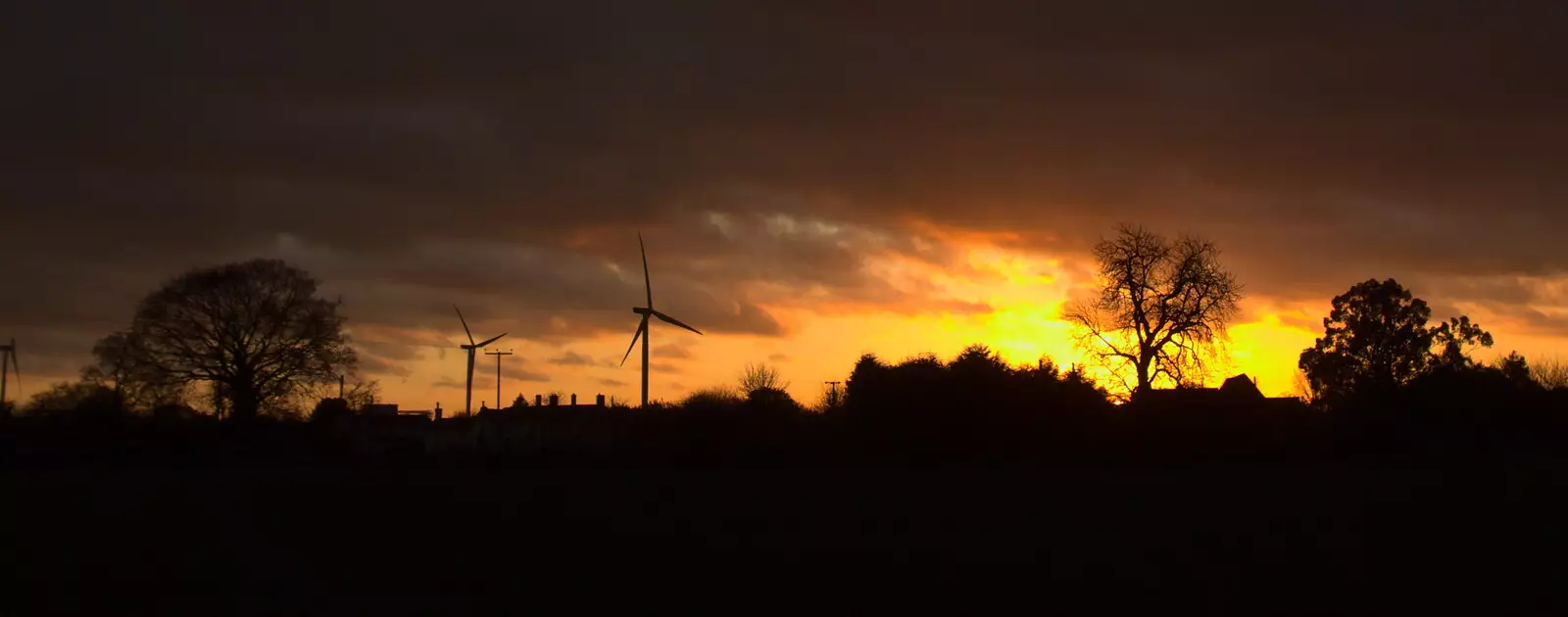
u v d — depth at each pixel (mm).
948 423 60344
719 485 47250
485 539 28516
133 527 31906
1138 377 70188
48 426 67750
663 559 24531
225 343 80375
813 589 20625
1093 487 44375
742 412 66750
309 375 82188
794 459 62656
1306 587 20250
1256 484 44875
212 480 53500
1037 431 60719
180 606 19672
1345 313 96562
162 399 78000
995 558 24172
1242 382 83000
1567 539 26297
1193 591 20000
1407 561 23000
